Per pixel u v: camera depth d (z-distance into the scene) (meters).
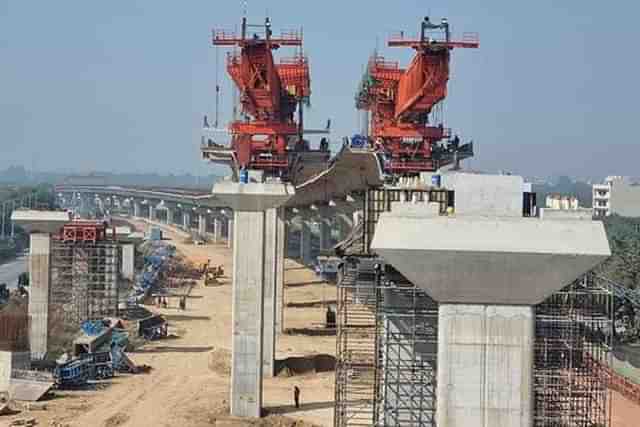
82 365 134.25
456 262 69.00
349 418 100.19
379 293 82.81
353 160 194.75
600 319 84.94
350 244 92.19
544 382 80.06
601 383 84.75
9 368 127.50
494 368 70.25
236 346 113.88
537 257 68.25
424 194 83.31
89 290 178.12
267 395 126.81
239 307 113.75
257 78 153.88
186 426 109.62
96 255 181.00
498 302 70.12
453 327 70.38
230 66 158.50
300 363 144.88
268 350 140.75
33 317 153.62
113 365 141.62
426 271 69.75
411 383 82.44
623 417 111.88
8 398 122.31
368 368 114.06
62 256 177.38
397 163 181.12
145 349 163.12
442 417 70.50
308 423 110.69
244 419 112.31
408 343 82.75
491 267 68.75
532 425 70.25
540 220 69.69
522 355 70.06
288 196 112.25
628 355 136.25
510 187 80.94
